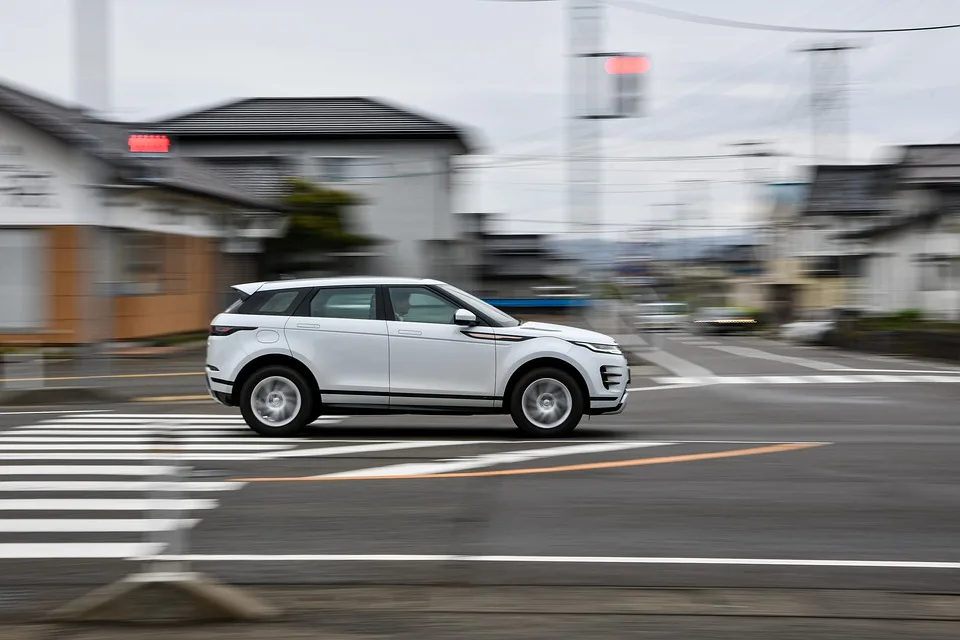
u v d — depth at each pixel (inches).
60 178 1186.6
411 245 2138.3
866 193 2566.4
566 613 233.1
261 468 423.5
